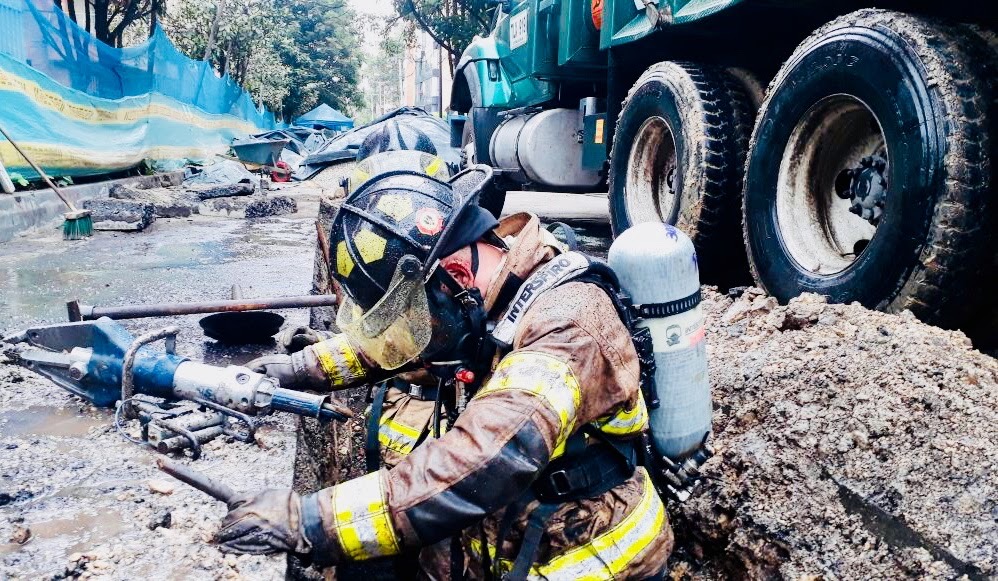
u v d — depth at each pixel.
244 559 1.72
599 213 8.49
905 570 1.85
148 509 1.90
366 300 1.50
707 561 2.42
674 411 1.64
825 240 3.29
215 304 3.22
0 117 7.14
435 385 1.96
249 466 2.14
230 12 20.77
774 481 2.25
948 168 2.50
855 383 2.33
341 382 2.05
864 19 2.92
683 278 1.59
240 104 20.56
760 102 4.05
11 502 1.89
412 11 22.00
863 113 3.04
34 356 2.10
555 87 6.68
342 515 1.23
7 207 6.93
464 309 1.47
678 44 4.64
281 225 8.74
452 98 9.75
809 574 2.02
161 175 11.84
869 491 2.03
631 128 4.77
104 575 1.63
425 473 1.24
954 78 2.55
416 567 1.96
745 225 3.62
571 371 1.29
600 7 5.37
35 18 8.12
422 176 1.51
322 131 28.80
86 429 2.35
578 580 1.47
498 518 1.52
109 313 3.05
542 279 1.43
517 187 8.27
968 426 2.03
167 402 2.35
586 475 1.47
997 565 1.70
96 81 9.79
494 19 8.58
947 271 2.55
